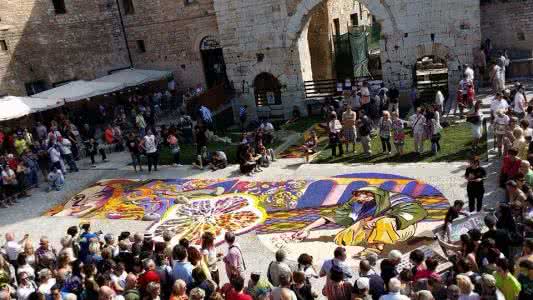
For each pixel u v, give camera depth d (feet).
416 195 58.80
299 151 80.94
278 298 30.71
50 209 71.20
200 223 60.49
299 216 58.54
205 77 119.75
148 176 78.79
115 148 95.30
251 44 106.11
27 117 105.81
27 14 107.96
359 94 93.15
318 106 104.68
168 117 113.70
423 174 64.18
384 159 71.51
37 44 109.81
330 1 122.31
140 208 67.26
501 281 30.86
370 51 147.23
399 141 71.10
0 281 40.47
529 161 48.11
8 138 93.66
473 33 88.84
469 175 49.19
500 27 95.71
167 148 92.79
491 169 61.05
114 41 121.90
